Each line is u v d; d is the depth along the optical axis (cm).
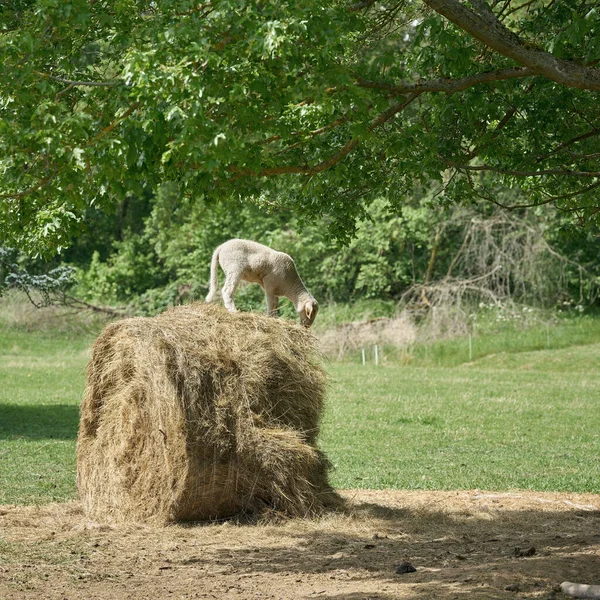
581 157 1185
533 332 4319
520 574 822
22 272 2530
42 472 1562
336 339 4231
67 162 755
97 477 1180
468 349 4131
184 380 1094
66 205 965
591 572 832
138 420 1138
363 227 4909
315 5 801
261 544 1008
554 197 1237
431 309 4434
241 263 1261
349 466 1691
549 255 4481
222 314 1167
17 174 768
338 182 1145
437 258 4991
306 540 1027
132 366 1152
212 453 1102
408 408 2567
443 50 1010
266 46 749
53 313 4856
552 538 1023
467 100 1134
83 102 948
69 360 4059
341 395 2852
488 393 2938
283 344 1160
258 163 839
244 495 1127
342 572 867
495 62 1182
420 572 859
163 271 5803
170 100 745
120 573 871
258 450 1109
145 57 748
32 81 801
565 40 920
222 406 1105
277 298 1297
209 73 782
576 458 1817
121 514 1136
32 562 914
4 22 981
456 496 1362
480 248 4459
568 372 3681
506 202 4381
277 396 1145
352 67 955
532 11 1229
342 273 5022
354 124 872
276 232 4894
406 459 1784
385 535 1062
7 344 4581
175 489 1102
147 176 799
